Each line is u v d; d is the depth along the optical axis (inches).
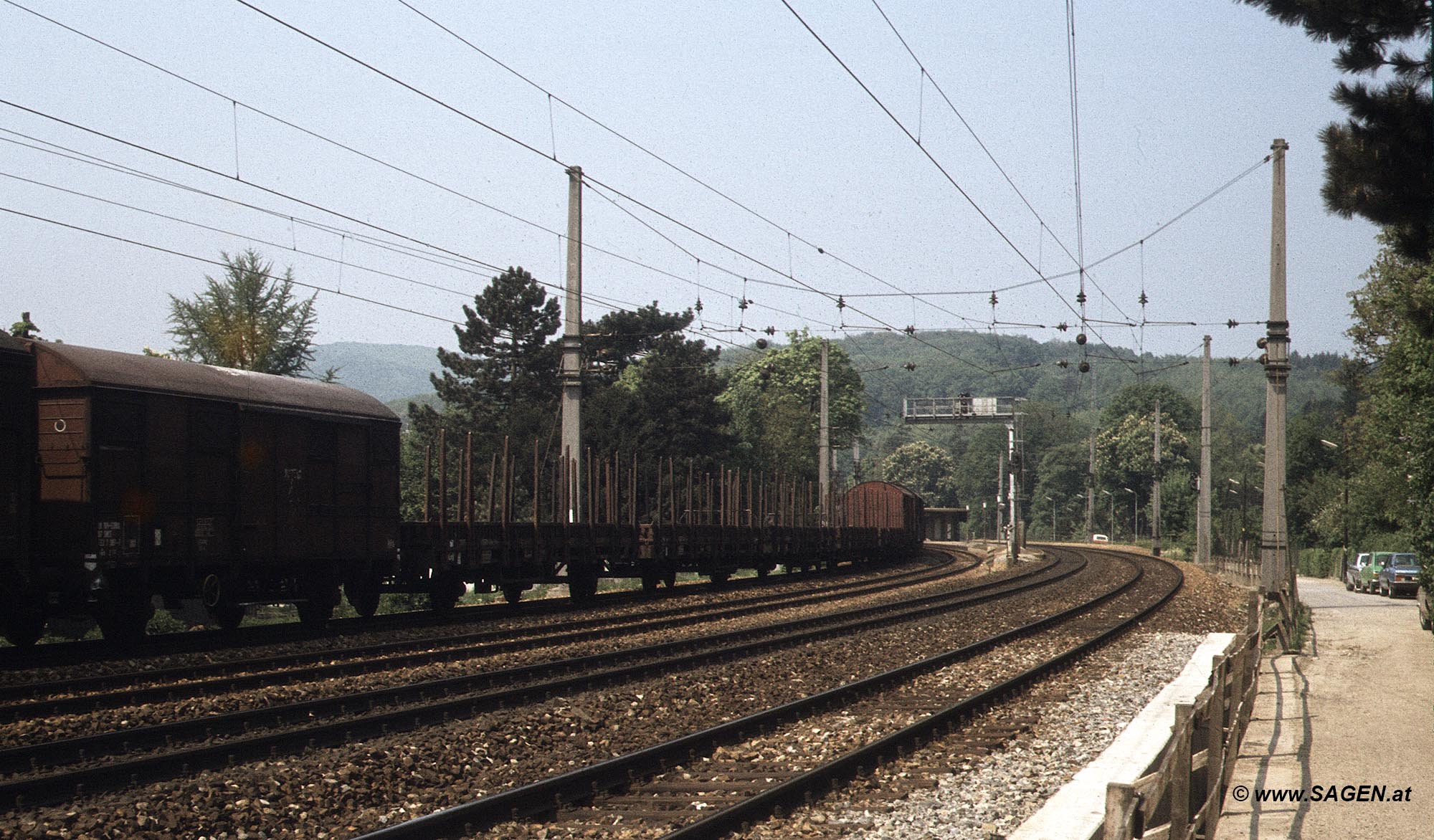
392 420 1032.8
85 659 725.3
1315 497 3319.4
